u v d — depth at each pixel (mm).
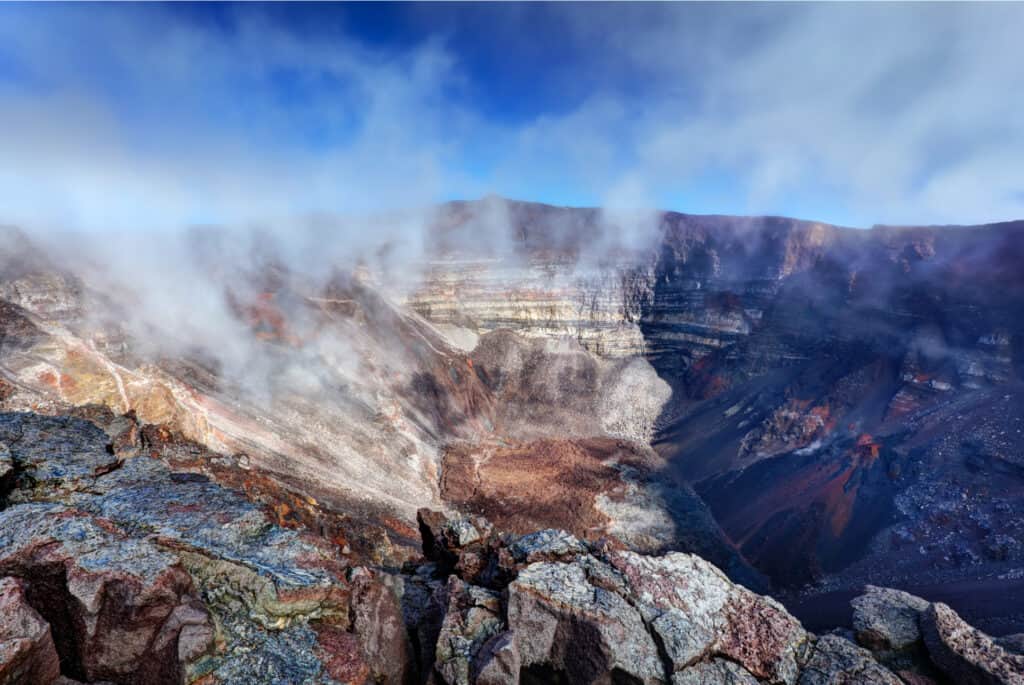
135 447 23562
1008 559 48000
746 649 11758
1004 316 83750
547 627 11719
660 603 12547
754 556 60531
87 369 39469
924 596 42906
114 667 8594
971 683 10961
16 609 7977
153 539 11234
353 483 50531
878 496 64125
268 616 10328
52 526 9922
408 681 11461
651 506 72500
